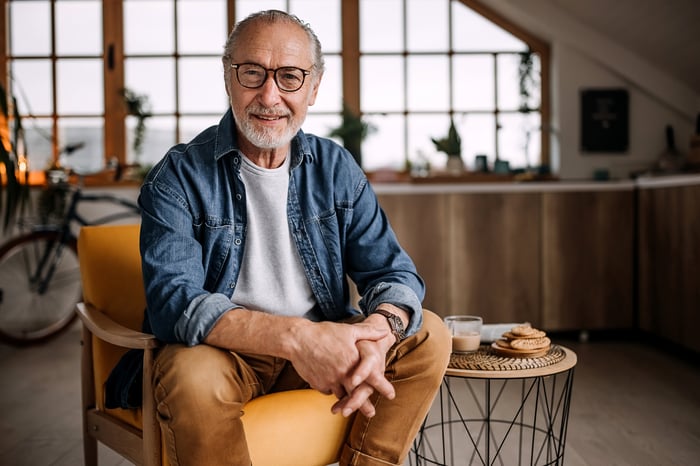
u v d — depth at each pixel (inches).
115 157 176.6
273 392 63.8
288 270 64.1
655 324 144.6
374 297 61.5
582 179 170.7
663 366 130.3
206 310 53.5
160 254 57.7
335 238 65.5
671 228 136.2
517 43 176.2
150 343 55.9
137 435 61.9
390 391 53.3
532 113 176.2
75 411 108.7
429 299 152.0
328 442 59.0
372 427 58.2
